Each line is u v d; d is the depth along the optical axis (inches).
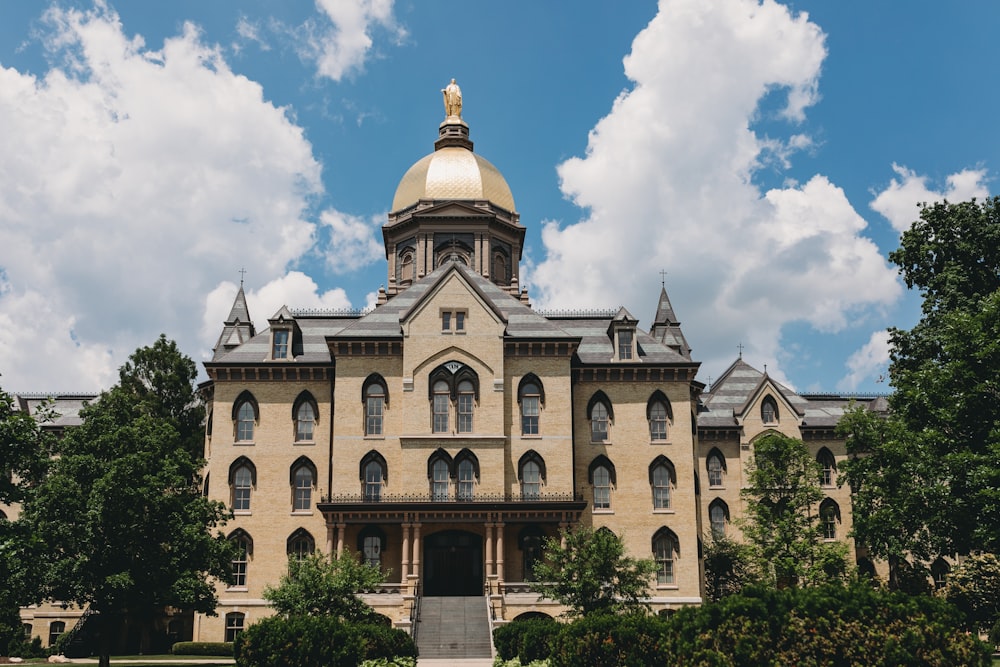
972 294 2020.2
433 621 2253.9
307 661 1304.1
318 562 2043.6
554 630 1542.8
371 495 2556.6
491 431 2581.2
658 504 2655.0
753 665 1000.9
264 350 2751.0
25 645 2402.8
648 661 1179.3
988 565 2169.0
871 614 1012.5
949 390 1696.6
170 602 1855.3
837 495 3078.2
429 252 3356.3
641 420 2701.8
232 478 2623.0
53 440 1870.1
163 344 3476.9
